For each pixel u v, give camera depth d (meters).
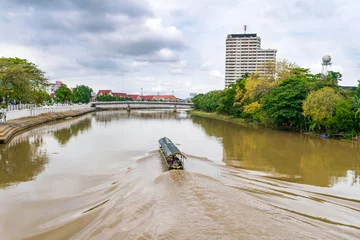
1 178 20.88
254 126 59.31
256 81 62.44
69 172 22.53
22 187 18.89
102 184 19.52
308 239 11.57
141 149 32.34
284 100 47.75
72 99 133.00
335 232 12.33
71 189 18.48
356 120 39.31
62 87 112.38
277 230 12.29
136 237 11.73
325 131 44.28
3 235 12.54
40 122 59.88
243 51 167.88
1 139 34.22
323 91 42.25
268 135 45.22
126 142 37.34
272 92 52.28
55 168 23.75
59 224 13.46
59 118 74.75
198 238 11.52
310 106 42.09
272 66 65.56
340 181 20.62
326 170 23.61
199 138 41.84
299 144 36.50
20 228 13.18
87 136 42.78
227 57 170.62
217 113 91.12
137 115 98.50
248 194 16.95
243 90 68.75
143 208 14.70
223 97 82.62
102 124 62.66
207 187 17.97
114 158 27.56
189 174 20.97
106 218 13.78
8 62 50.94
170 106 138.12
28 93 54.56
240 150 32.31
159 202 15.42
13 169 23.36
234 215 13.73
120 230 12.50
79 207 15.53
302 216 13.96
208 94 117.38
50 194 17.59
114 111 126.44
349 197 17.19
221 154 30.00
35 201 16.45
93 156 28.44
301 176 21.81
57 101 112.88
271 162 26.42
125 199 16.16
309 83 49.34
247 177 21.14
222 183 19.09
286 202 15.86
